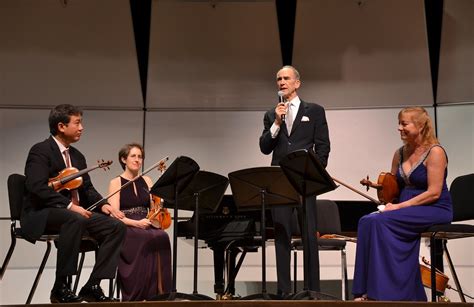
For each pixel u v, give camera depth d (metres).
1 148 6.85
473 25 6.69
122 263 4.95
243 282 6.64
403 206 4.43
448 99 6.80
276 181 4.19
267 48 6.94
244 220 5.09
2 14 6.69
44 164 4.55
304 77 6.95
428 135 4.57
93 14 6.75
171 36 6.89
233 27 6.88
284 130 4.73
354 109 6.93
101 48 6.90
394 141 6.84
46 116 6.94
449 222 4.45
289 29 7.06
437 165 4.45
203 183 4.35
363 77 6.89
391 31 6.78
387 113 6.89
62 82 6.94
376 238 4.30
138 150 5.40
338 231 5.79
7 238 6.65
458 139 6.74
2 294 6.50
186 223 5.19
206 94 7.04
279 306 3.72
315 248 4.46
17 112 6.91
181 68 7.00
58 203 4.43
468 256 6.49
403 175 4.62
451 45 6.74
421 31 6.73
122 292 4.91
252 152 6.95
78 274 5.18
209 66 7.00
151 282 5.02
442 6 6.72
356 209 5.91
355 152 6.86
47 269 6.60
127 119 7.00
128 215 5.26
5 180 6.78
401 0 6.67
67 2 6.69
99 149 6.93
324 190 4.07
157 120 7.02
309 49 6.88
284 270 4.43
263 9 6.81
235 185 4.27
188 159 4.11
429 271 5.44
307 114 4.74
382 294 4.20
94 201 4.90
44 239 4.80
